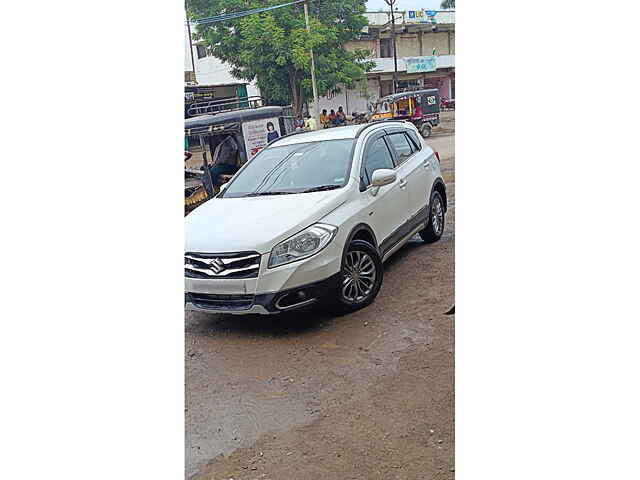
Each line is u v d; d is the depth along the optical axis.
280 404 2.27
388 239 3.08
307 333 2.62
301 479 2.04
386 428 2.12
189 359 2.49
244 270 2.65
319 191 2.95
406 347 2.45
